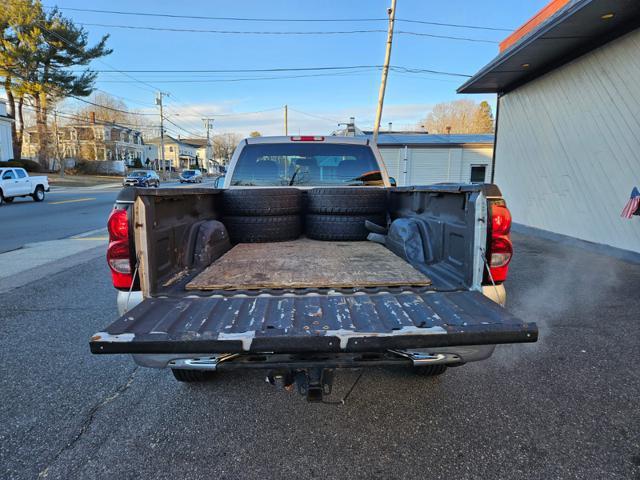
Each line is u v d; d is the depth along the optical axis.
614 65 7.32
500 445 2.21
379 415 2.51
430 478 1.97
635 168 6.98
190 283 2.27
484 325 1.77
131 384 2.91
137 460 2.12
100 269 6.48
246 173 4.16
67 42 33.34
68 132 55.34
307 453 2.17
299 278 2.34
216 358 1.94
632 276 5.79
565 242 8.55
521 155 10.55
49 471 2.04
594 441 2.24
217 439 2.29
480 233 2.15
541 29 7.35
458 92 11.84
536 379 2.93
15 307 4.61
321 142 4.15
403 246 2.87
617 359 3.24
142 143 72.69
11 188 18.73
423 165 20.98
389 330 1.73
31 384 2.91
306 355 1.95
